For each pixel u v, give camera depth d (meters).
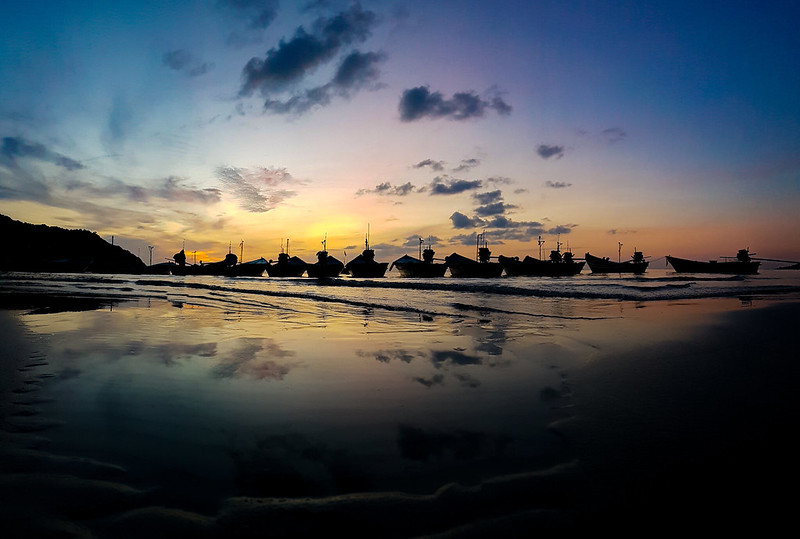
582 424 3.21
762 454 2.63
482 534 1.86
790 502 2.08
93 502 2.06
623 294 17.86
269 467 2.52
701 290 19.73
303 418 3.38
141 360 5.36
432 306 13.39
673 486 2.26
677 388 4.13
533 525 1.92
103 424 3.16
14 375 4.54
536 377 4.66
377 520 1.97
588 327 8.51
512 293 19.91
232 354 5.83
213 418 3.35
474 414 3.48
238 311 11.80
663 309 11.95
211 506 2.08
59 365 5.02
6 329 7.72
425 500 2.15
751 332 7.27
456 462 2.60
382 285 28.91
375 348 6.37
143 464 2.52
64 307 12.11
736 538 1.81
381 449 2.80
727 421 3.22
